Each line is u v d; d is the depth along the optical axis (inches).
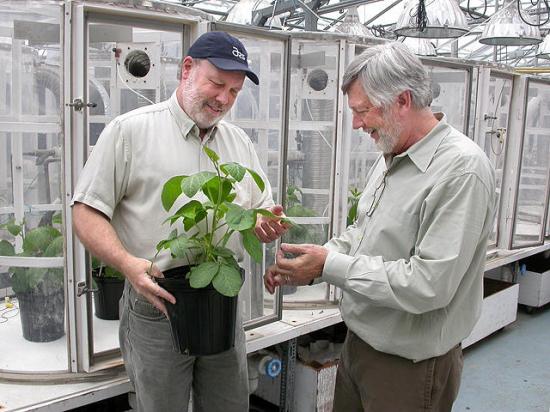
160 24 72.7
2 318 87.7
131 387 73.2
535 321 161.2
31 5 65.4
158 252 55.0
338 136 97.7
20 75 68.6
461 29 130.0
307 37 95.0
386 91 52.9
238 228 50.2
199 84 56.4
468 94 120.8
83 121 66.2
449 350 59.4
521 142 140.3
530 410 111.8
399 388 59.7
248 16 148.0
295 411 100.4
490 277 165.5
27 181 74.5
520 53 266.1
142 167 57.8
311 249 58.6
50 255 71.2
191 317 53.2
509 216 144.8
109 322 86.0
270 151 93.7
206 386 65.8
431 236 53.0
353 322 61.8
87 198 55.9
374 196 62.3
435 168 54.8
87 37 66.1
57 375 71.4
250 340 87.2
